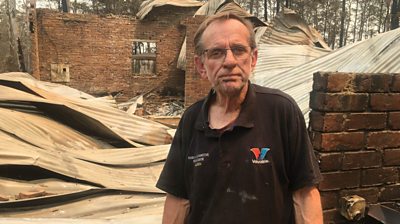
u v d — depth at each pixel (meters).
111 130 5.41
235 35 1.23
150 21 13.16
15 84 5.51
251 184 1.20
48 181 4.13
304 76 5.05
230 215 1.21
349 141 2.05
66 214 3.76
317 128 2.03
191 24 10.13
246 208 1.20
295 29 11.27
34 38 11.59
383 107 2.09
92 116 5.50
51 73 12.41
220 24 1.25
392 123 2.12
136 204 3.93
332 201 2.06
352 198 2.03
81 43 12.59
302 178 1.24
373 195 2.14
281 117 1.25
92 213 3.79
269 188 1.20
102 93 13.05
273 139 1.22
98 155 4.87
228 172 1.21
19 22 13.22
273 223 1.22
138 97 12.65
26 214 3.71
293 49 8.47
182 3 13.33
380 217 1.99
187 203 1.46
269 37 10.62
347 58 4.78
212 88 1.36
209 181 1.25
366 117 2.07
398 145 2.15
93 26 12.62
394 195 2.19
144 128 5.91
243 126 1.21
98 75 12.94
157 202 3.99
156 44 13.38
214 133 1.26
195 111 1.37
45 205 3.86
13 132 4.49
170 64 13.58
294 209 1.29
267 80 5.61
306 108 4.02
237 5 11.49
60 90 7.50
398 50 3.93
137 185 4.38
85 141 5.25
